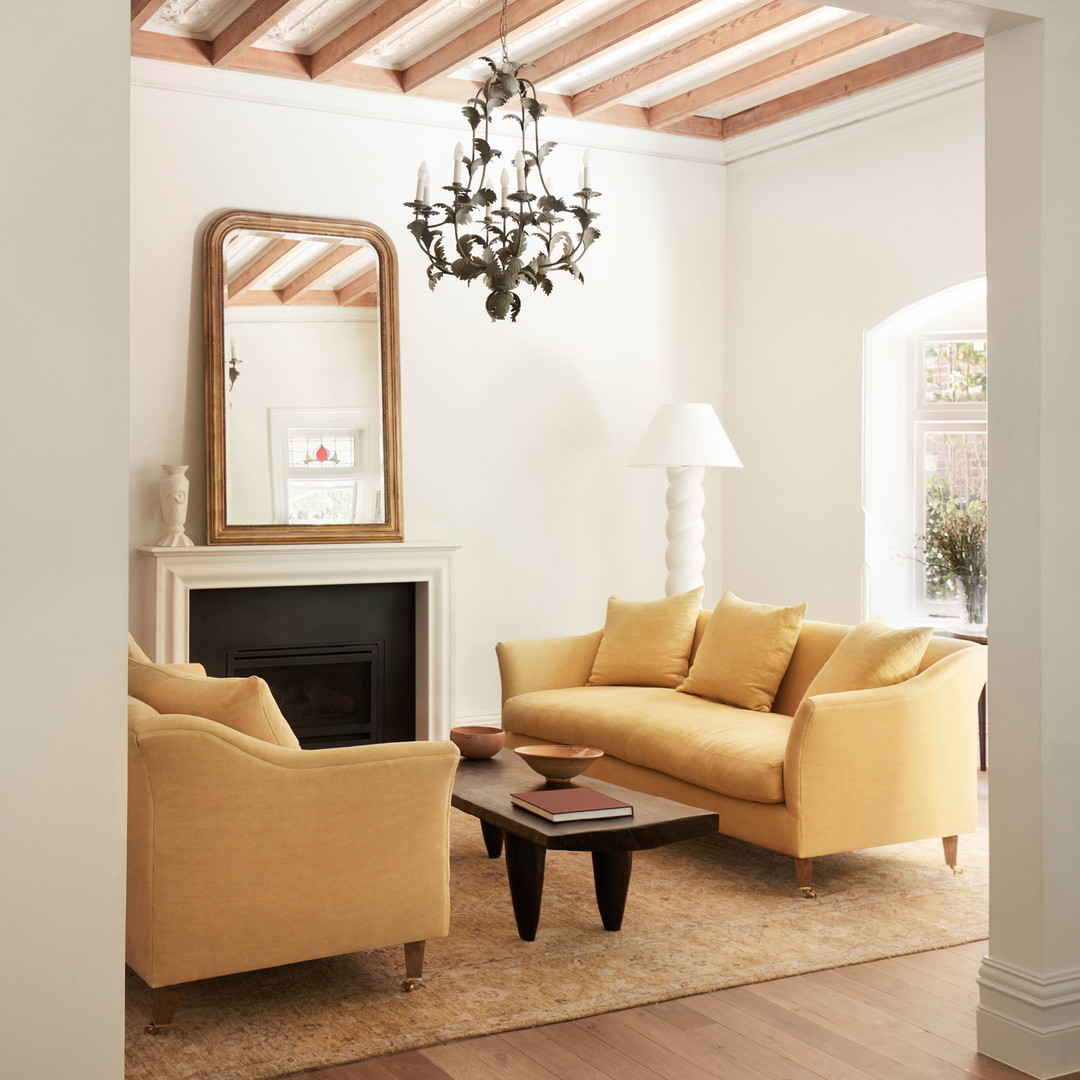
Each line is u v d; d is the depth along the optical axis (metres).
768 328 6.98
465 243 4.34
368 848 3.07
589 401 6.87
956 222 5.93
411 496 6.40
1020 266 2.82
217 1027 2.96
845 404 6.55
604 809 3.54
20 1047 1.86
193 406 5.92
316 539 6.03
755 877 4.26
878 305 6.36
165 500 5.71
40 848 1.86
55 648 1.86
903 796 4.13
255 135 5.99
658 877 4.27
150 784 2.82
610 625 5.66
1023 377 2.81
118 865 1.92
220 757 2.87
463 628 6.56
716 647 5.09
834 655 4.46
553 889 4.14
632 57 6.10
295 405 6.05
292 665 6.10
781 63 5.98
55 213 1.84
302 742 6.18
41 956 1.87
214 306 5.86
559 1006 3.10
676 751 4.45
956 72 5.82
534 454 6.72
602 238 6.88
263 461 5.98
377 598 6.29
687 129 6.98
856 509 6.50
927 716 4.17
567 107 6.61
